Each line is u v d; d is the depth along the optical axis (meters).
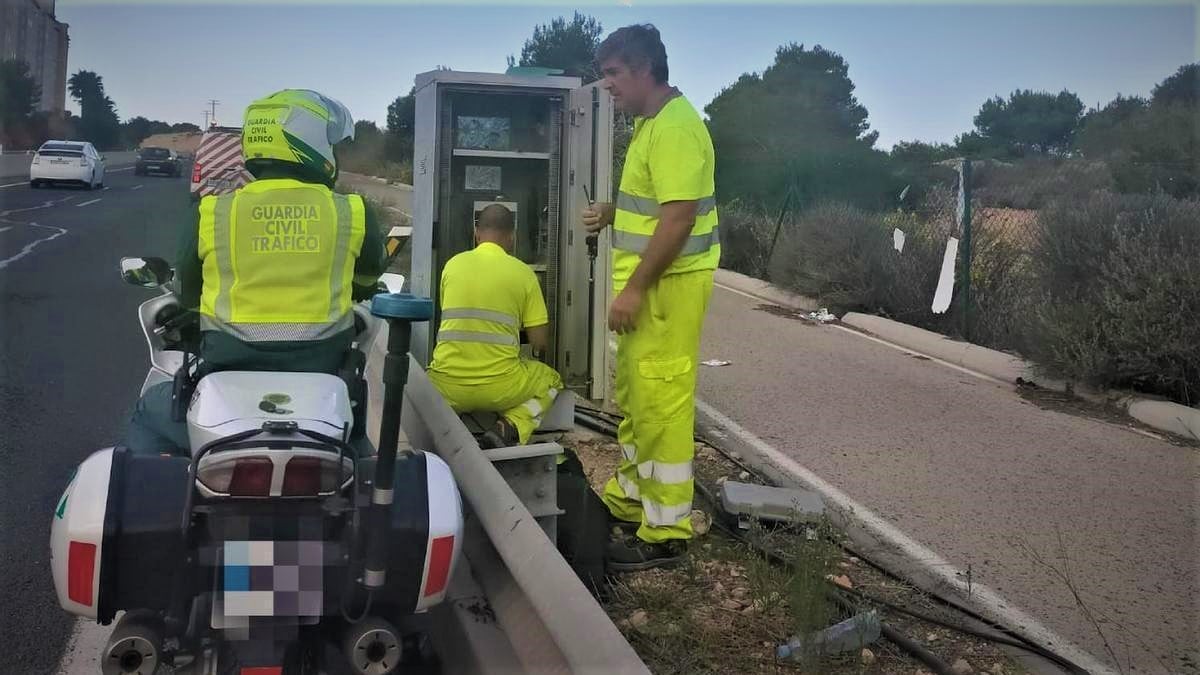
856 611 3.84
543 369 5.31
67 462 5.68
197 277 3.24
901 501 5.41
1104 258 8.37
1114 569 4.52
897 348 10.30
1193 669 3.62
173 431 3.22
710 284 4.25
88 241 15.73
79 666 3.58
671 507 4.26
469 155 6.20
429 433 4.33
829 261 12.73
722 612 3.90
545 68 6.18
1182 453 6.50
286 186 3.20
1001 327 9.96
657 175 4.00
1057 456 6.36
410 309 2.54
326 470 2.67
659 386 4.18
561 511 4.12
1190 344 7.45
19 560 4.38
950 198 11.56
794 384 8.30
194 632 2.72
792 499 4.73
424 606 2.91
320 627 2.86
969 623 3.96
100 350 8.76
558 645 2.63
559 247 6.33
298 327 3.13
